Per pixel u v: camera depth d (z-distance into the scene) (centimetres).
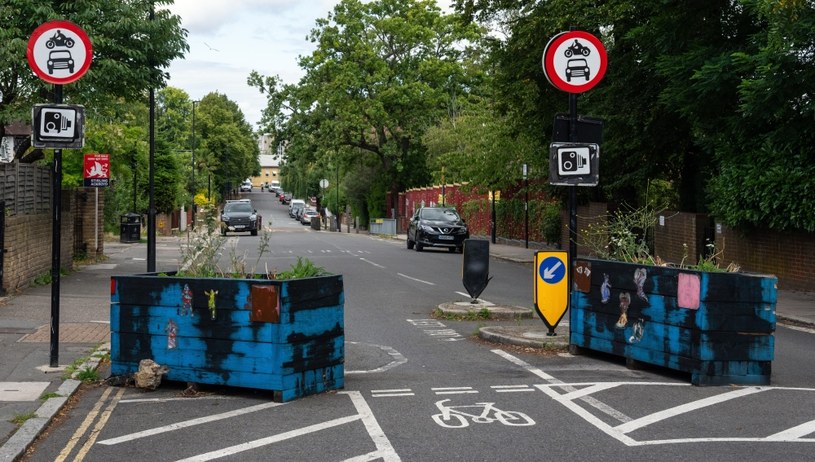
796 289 1952
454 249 3628
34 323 1297
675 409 777
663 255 2706
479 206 5138
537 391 859
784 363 1060
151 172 2175
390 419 744
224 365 830
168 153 5312
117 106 2095
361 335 1286
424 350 1143
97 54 2031
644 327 952
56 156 955
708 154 2423
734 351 886
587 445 657
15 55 1827
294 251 3528
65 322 1318
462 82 6131
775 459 617
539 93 2786
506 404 802
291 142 6175
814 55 1630
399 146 6362
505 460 618
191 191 6912
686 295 892
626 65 2389
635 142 2500
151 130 2197
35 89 1969
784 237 1998
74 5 1945
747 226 2109
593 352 1085
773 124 1928
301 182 13288
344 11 5931
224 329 829
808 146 1852
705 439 673
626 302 981
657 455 629
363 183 7500
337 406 795
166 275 927
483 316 1459
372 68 5903
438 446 656
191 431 709
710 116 2033
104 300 1622
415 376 950
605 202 3303
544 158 3294
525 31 2548
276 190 17888
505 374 957
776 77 1650
